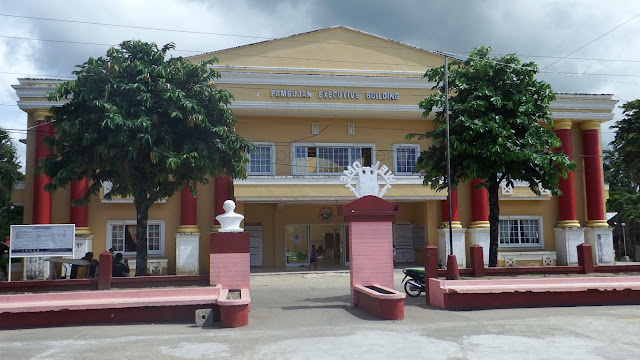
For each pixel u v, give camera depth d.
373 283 12.23
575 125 26.64
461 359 7.17
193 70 13.34
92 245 22.34
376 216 12.43
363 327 9.56
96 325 9.90
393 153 24.91
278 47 24.61
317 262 26.25
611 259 25.33
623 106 18.19
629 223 36.03
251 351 7.72
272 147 24.08
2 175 19.89
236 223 11.64
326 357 7.32
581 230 25.42
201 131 13.42
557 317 10.45
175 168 12.09
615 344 8.05
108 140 11.83
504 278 12.75
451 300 11.66
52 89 21.62
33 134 21.89
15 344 8.34
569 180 25.69
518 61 13.94
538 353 7.50
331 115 24.16
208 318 9.83
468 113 13.69
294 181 22.66
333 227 26.94
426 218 25.28
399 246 27.11
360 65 25.17
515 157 13.12
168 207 23.30
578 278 12.35
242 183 22.30
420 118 24.98
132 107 12.35
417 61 25.66
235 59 24.17
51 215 21.91
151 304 10.10
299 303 13.40
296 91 23.17
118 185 14.08
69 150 12.66
